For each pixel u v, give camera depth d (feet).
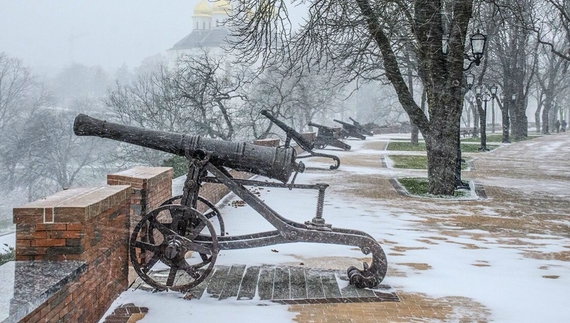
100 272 16.76
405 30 61.21
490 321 17.67
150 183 22.13
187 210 19.34
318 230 20.86
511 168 80.69
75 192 17.97
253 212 37.11
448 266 25.03
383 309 18.57
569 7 81.97
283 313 17.83
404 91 52.39
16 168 151.84
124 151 124.77
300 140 60.64
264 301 18.97
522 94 160.25
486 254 27.96
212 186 39.52
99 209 16.25
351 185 57.72
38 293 11.80
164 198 24.91
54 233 14.99
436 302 19.56
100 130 20.93
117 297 18.75
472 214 41.96
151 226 19.22
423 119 52.54
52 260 14.94
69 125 153.69
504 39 129.39
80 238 15.01
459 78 51.21
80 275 14.44
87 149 149.48
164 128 107.76
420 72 58.08
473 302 19.66
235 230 30.76
